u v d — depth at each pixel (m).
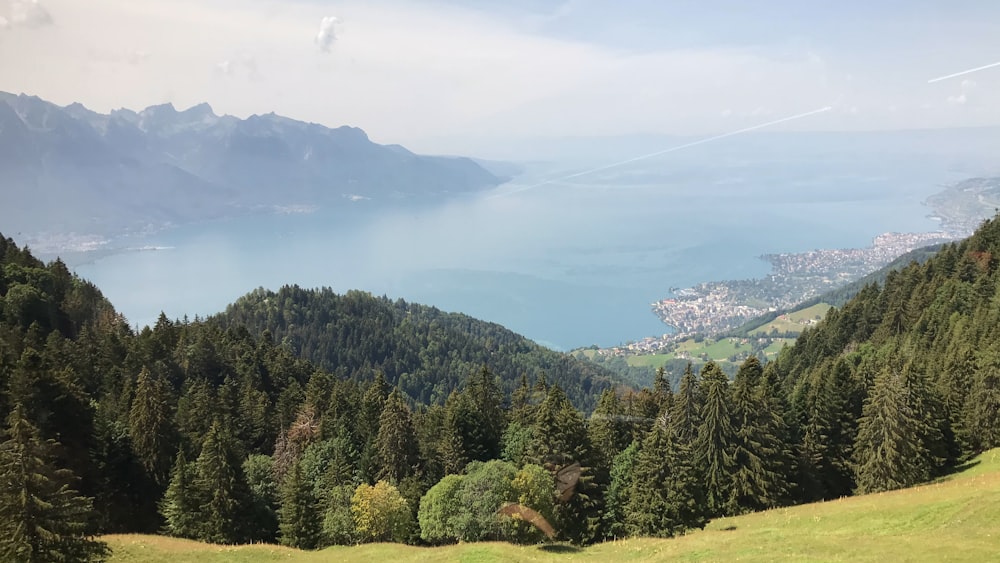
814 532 39.97
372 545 45.91
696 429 60.31
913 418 56.56
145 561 36.84
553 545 45.25
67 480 45.66
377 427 75.62
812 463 62.53
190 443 69.56
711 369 59.66
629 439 66.44
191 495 52.62
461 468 65.38
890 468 55.34
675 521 47.47
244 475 57.09
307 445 75.00
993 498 36.09
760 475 54.91
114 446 59.31
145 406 62.56
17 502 26.67
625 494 53.03
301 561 40.78
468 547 41.88
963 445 62.44
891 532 36.53
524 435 67.44
